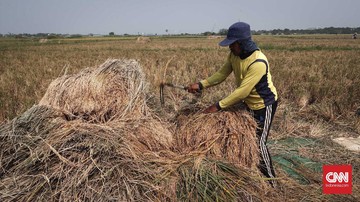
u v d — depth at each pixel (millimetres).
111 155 2629
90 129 2850
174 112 3900
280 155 3535
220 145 2895
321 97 5926
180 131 3164
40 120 2988
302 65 10906
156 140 2998
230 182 2557
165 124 3361
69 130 2812
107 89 3318
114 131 2842
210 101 3746
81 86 3295
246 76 2641
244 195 2482
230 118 2928
